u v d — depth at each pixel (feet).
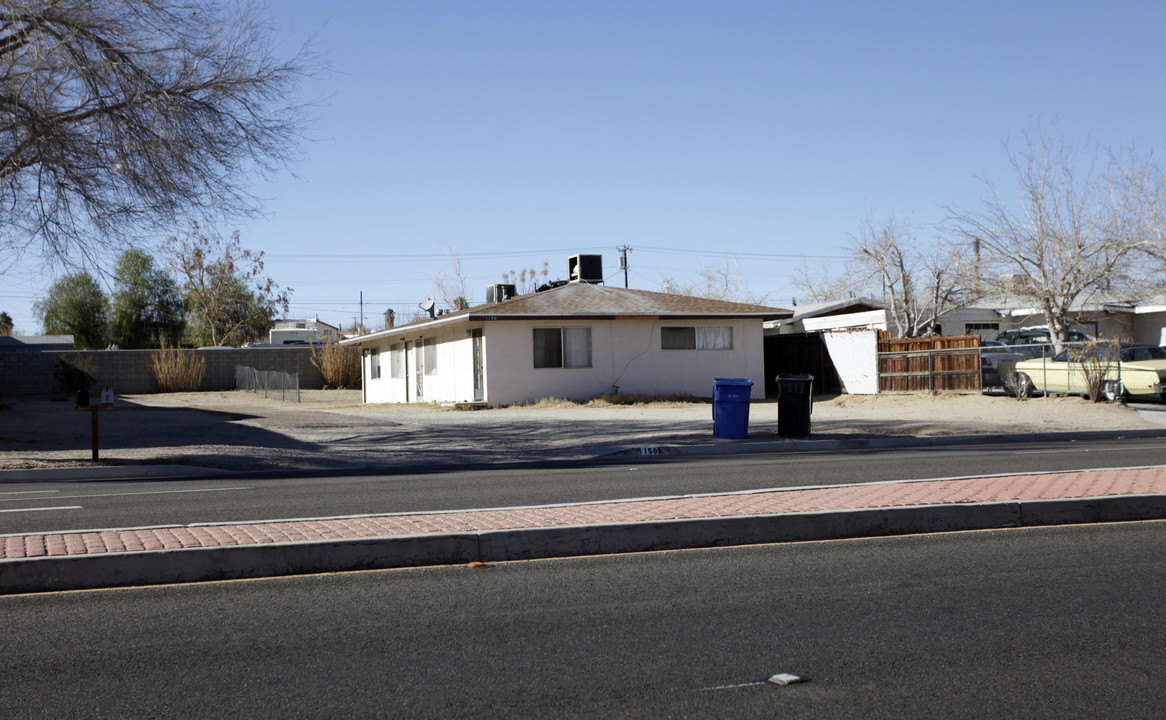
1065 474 33.47
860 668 15.55
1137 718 13.42
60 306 218.59
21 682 15.34
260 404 122.83
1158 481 31.35
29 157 53.36
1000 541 25.11
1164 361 78.64
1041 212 122.83
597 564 23.17
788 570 22.27
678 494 34.12
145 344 222.69
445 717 13.66
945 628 17.66
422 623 18.40
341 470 51.39
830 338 109.50
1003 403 80.48
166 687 15.05
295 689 14.88
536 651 16.62
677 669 15.60
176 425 78.43
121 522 30.01
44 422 81.30
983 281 130.93
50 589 21.13
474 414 88.89
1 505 35.37
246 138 58.34
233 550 22.24
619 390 101.14
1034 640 16.89
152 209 56.49
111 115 53.72
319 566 22.68
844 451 56.54
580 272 119.55
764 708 13.87
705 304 106.63
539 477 42.60
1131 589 20.22
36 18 50.65
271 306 239.09
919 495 28.84
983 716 13.51
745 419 60.95
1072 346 83.71
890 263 151.33
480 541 23.71
